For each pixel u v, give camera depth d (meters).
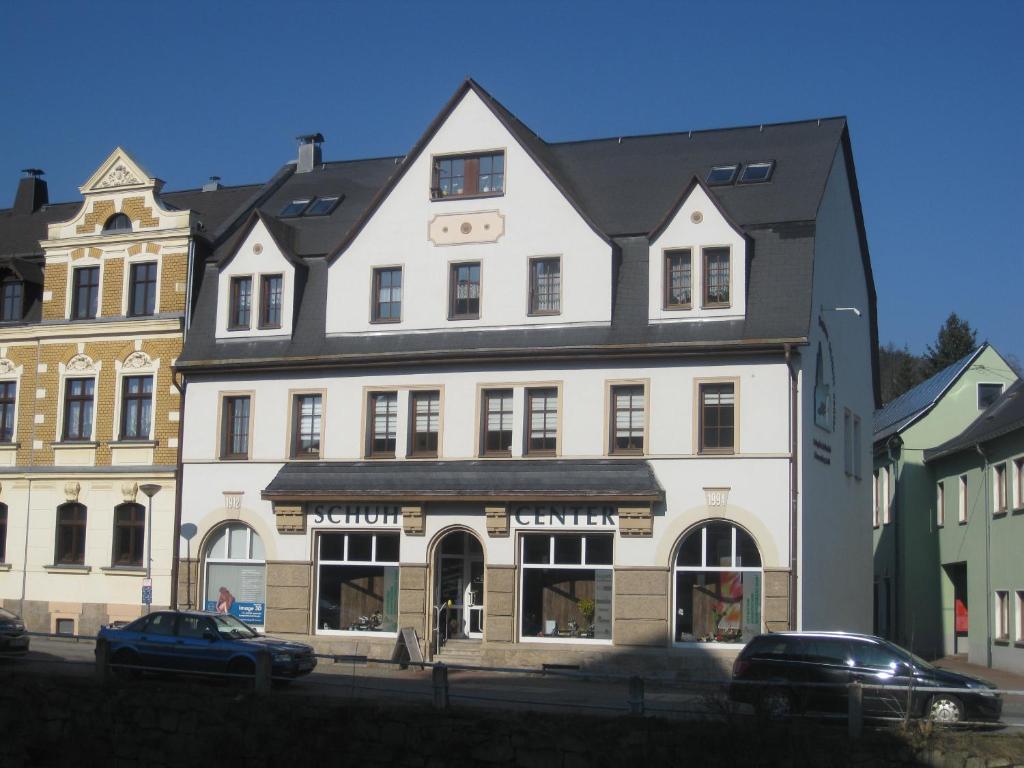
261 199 42.56
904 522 48.44
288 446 36.44
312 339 36.72
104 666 23.58
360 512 35.28
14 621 31.02
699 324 33.03
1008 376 49.06
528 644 33.16
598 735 19.61
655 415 33.12
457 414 34.91
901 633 48.00
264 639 27.36
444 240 35.78
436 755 20.42
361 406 35.91
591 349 33.47
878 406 45.72
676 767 19.06
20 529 40.22
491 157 35.88
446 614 35.06
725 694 20.12
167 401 38.41
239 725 21.66
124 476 38.56
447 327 35.38
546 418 34.25
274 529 36.19
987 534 41.16
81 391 40.09
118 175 40.22
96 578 38.69
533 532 33.69
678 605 32.44
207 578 37.09
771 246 33.53
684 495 32.56
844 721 19.94
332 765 20.97
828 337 36.00
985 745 18.28
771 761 18.62
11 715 23.08
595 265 34.25
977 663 41.75
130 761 22.27
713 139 39.09
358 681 28.39
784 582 31.55
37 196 48.84
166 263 39.12
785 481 31.86
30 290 42.22
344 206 40.88
